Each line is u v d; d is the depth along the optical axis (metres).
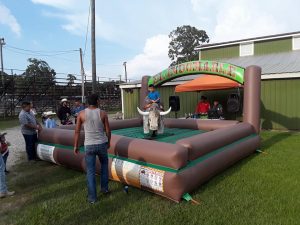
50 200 4.68
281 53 18.22
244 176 5.61
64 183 5.53
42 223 3.91
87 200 4.61
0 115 24.80
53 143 7.05
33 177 6.04
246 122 7.86
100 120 4.53
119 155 5.45
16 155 8.47
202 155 5.24
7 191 5.02
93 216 4.06
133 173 5.02
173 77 9.74
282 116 13.03
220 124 8.77
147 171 4.81
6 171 6.54
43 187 5.36
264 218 3.83
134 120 10.57
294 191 4.73
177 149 4.57
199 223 3.76
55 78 27.14
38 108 26.48
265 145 8.73
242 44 19.92
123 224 3.81
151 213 4.10
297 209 4.07
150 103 7.99
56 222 3.93
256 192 4.74
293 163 6.45
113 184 5.40
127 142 5.36
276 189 4.84
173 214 4.04
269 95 13.30
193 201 4.45
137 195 4.82
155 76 10.14
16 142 11.21
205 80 12.80
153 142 5.05
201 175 4.92
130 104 19.23
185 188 4.52
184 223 3.78
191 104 15.96
